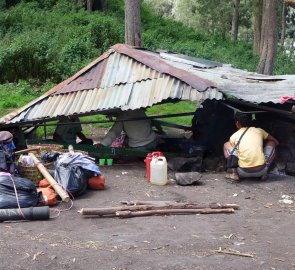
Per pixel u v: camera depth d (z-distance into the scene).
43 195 6.30
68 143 9.46
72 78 9.91
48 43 19.33
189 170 8.52
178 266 4.43
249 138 7.68
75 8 31.48
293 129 8.30
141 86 8.95
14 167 6.89
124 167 8.92
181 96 8.38
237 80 9.60
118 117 9.28
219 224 5.73
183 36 32.53
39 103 9.55
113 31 23.52
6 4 31.19
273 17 21.89
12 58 18.39
